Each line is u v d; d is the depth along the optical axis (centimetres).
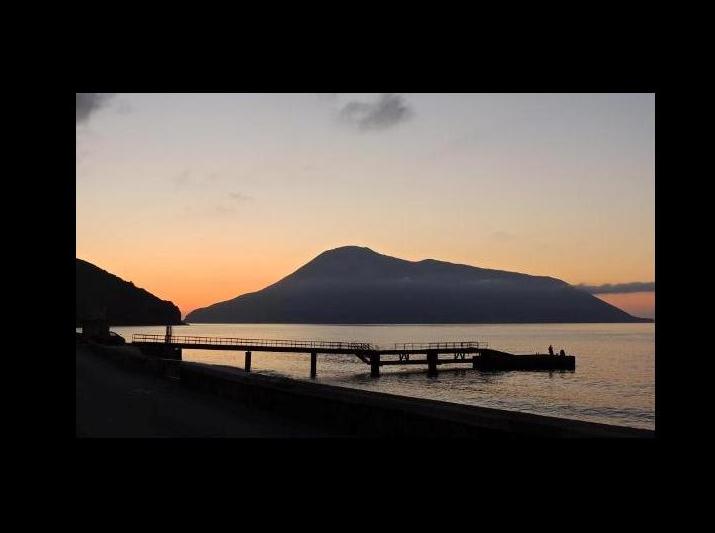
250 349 5878
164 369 1803
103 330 5112
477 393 5175
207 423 941
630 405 4422
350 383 5859
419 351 6438
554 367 6762
